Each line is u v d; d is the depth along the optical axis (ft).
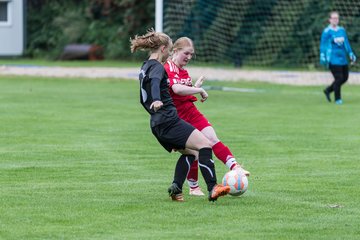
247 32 259.60
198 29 252.83
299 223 60.34
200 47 253.85
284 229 58.44
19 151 94.94
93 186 74.49
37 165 85.71
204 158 66.39
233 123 124.16
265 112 141.08
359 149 98.53
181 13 248.52
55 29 328.29
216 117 132.46
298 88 195.11
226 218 61.87
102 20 323.16
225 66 257.14
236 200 68.74
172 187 67.56
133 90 183.62
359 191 72.90
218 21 255.70
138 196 70.08
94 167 84.89
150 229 58.18
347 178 79.36
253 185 75.77
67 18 323.78
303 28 260.21
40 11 335.67
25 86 191.52
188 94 68.74
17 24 320.91
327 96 159.53
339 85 157.17
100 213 63.10
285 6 261.03
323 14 257.14
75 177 79.10
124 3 307.99
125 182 76.69
